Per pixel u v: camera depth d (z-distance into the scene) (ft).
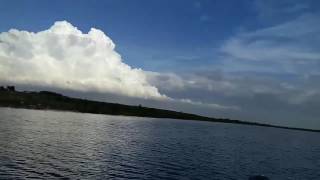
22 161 227.61
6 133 384.68
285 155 406.62
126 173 218.38
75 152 289.53
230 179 223.92
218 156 333.21
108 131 547.49
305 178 256.52
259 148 464.65
